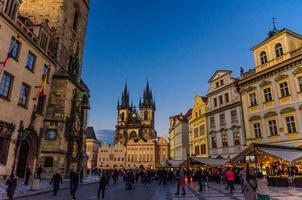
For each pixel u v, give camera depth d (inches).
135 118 6786.4
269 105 1480.1
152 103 6934.1
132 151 5861.2
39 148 1262.3
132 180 1104.2
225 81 1927.9
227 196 748.0
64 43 1638.8
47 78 1374.3
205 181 1163.9
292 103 1341.0
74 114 1451.8
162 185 1454.2
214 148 1941.4
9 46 1043.9
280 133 1379.2
